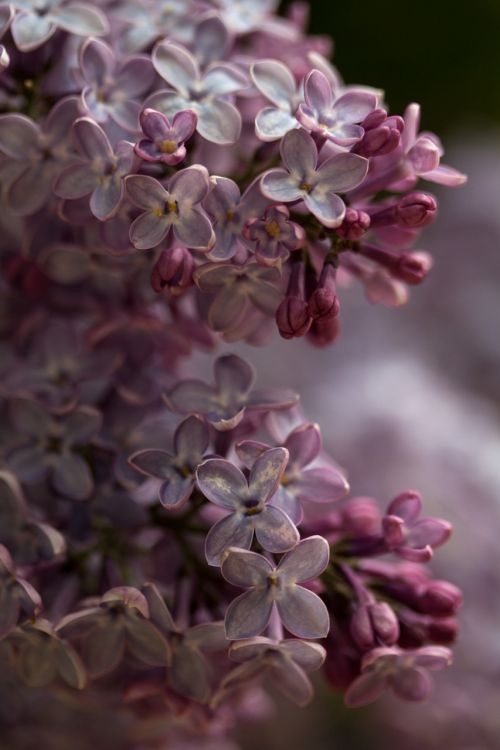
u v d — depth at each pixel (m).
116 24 0.39
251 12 0.40
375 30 0.63
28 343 0.39
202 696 0.36
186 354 0.39
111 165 0.36
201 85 0.37
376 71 0.64
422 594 0.37
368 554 0.37
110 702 0.39
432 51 0.64
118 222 0.37
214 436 0.37
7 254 0.39
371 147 0.35
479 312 0.62
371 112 0.35
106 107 0.37
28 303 0.40
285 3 0.61
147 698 0.39
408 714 0.50
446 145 0.66
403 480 0.52
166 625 0.36
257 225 0.35
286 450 0.35
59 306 0.40
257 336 0.38
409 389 0.56
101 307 0.39
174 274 0.35
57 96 0.38
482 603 0.49
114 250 0.37
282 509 0.36
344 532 0.37
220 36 0.39
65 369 0.39
